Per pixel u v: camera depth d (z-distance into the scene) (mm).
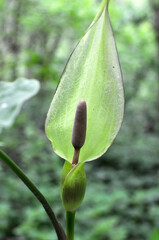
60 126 379
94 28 375
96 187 1605
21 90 389
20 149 1716
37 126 2133
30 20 1441
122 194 1414
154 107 3209
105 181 1856
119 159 2139
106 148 363
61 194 346
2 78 1748
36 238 1208
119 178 1877
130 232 1250
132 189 1750
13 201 1375
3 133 1645
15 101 375
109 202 1341
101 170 2004
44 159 1715
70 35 1821
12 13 1568
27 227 1120
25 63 1428
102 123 371
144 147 2336
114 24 1719
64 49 2309
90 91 377
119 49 1802
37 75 1622
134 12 2510
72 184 339
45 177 1575
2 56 1525
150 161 2131
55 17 1438
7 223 1245
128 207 1399
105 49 370
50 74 1452
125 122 2898
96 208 1252
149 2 2562
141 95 3484
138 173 2047
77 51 379
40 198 302
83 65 378
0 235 1228
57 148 372
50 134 374
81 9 1393
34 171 1603
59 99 379
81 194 343
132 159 2143
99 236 1084
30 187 300
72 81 380
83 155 372
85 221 1200
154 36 2551
